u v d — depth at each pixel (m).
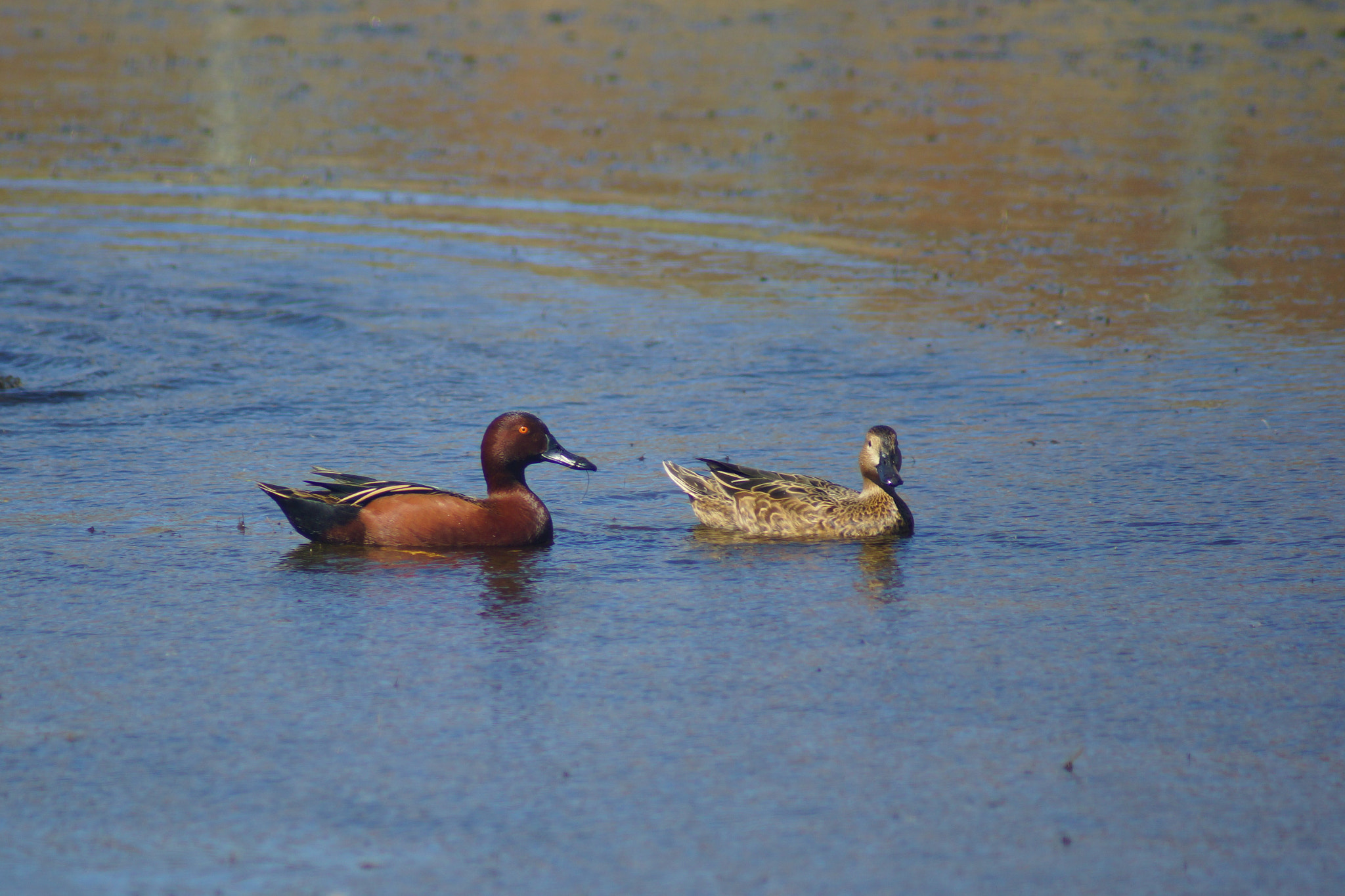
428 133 36.09
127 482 14.54
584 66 45.34
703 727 9.12
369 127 36.69
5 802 8.16
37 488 14.28
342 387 18.50
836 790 8.31
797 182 31.09
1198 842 7.78
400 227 27.64
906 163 32.94
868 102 39.72
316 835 7.83
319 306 22.47
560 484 14.84
